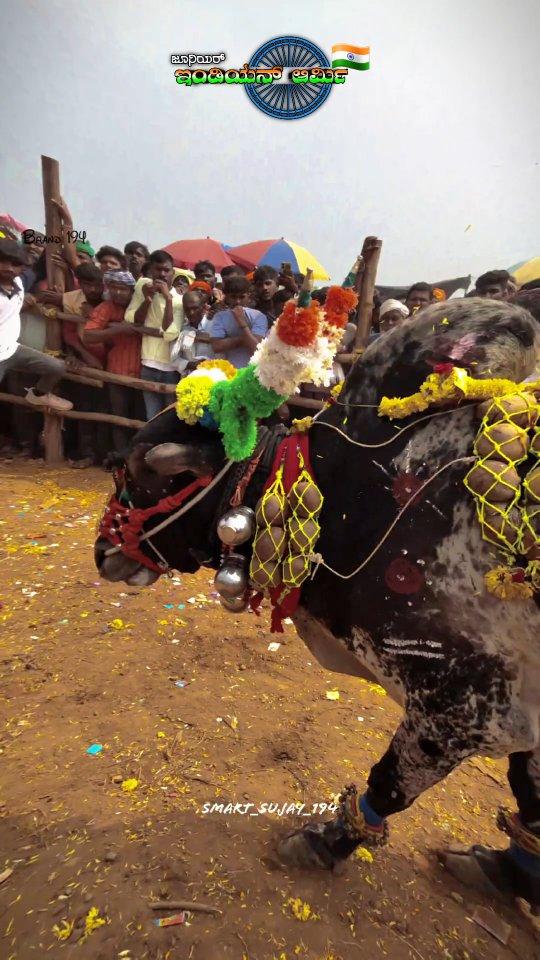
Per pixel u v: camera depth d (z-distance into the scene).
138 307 6.75
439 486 1.78
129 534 2.24
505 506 1.62
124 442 7.53
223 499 2.10
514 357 1.86
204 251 11.48
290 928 1.94
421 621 1.82
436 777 1.95
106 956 1.80
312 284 1.78
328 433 2.04
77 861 2.12
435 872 2.31
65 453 8.00
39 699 3.11
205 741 2.85
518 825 2.18
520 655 1.75
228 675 3.44
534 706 1.81
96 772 2.60
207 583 4.61
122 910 1.94
